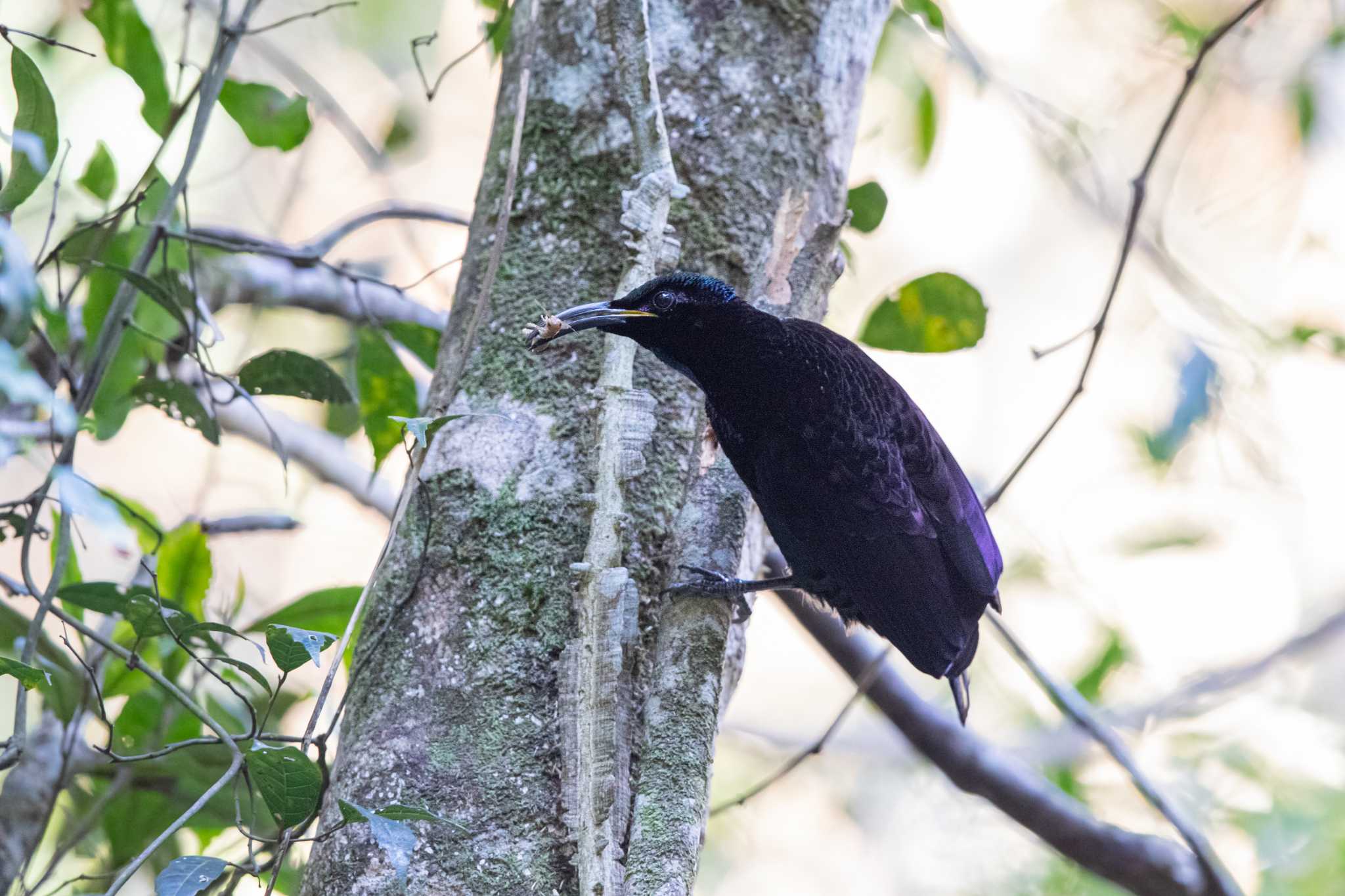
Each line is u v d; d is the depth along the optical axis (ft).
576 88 26.27
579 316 24.09
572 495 23.49
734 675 25.43
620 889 20.53
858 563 27.58
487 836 21.13
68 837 31.01
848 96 27.84
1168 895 36.04
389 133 40.01
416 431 21.16
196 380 36.55
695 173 26.25
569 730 21.57
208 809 30.17
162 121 29.48
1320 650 52.49
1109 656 46.03
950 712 50.31
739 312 25.61
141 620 22.45
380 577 23.63
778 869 53.72
